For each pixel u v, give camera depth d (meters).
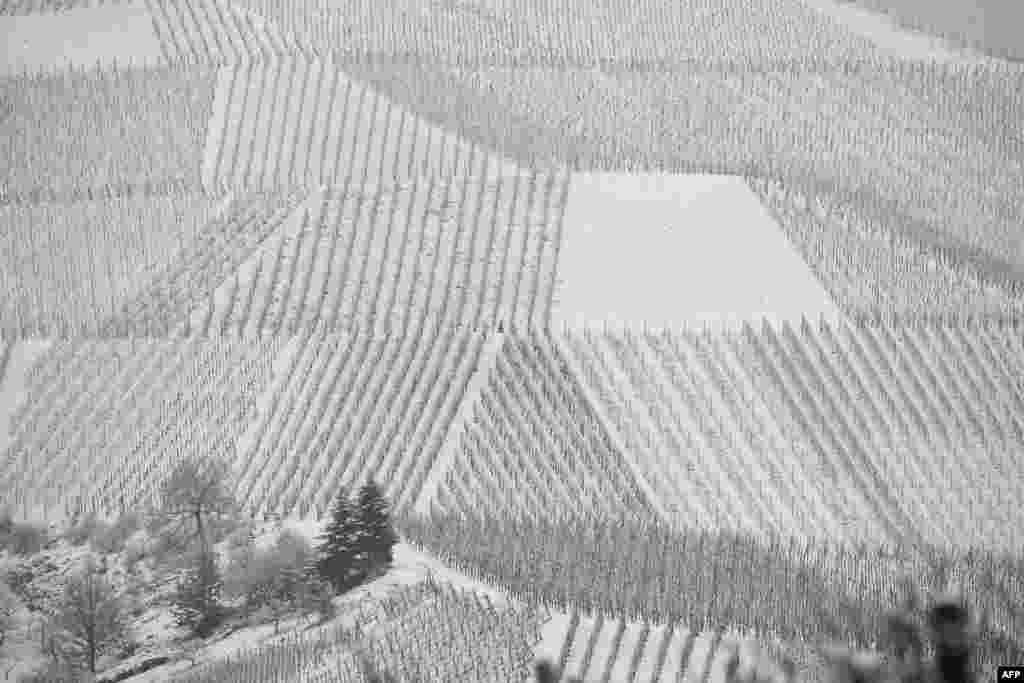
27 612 131.62
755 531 142.25
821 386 164.88
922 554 135.62
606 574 123.81
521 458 151.75
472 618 115.94
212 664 116.19
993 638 109.50
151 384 167.25
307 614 122.38
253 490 149.12
